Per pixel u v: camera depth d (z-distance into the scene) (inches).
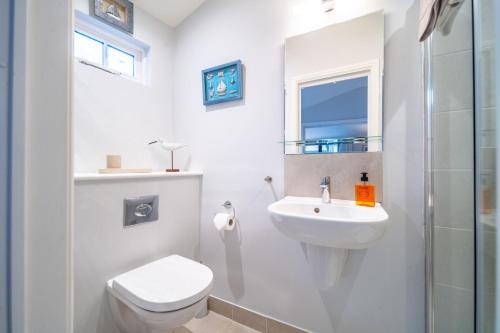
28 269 12.0
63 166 13.7
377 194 41.2
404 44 39.8
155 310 32.8
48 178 12.9
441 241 33.3
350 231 30.1
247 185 55.0
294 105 49.0
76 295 37.8
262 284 52.6
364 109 42.7
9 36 11.4
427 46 36.2
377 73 41.6
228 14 58.4
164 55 67.4
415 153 39.0
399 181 40.0
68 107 14.0
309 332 47.0
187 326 53.4
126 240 45.0
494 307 21.4
